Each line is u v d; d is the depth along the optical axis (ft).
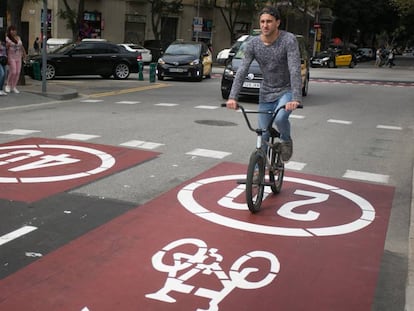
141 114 42.65
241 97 56.39
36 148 28.37
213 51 157.28
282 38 18.75
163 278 14.02
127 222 17.98
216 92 62.34
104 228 17.34
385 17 230.27
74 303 12.56
